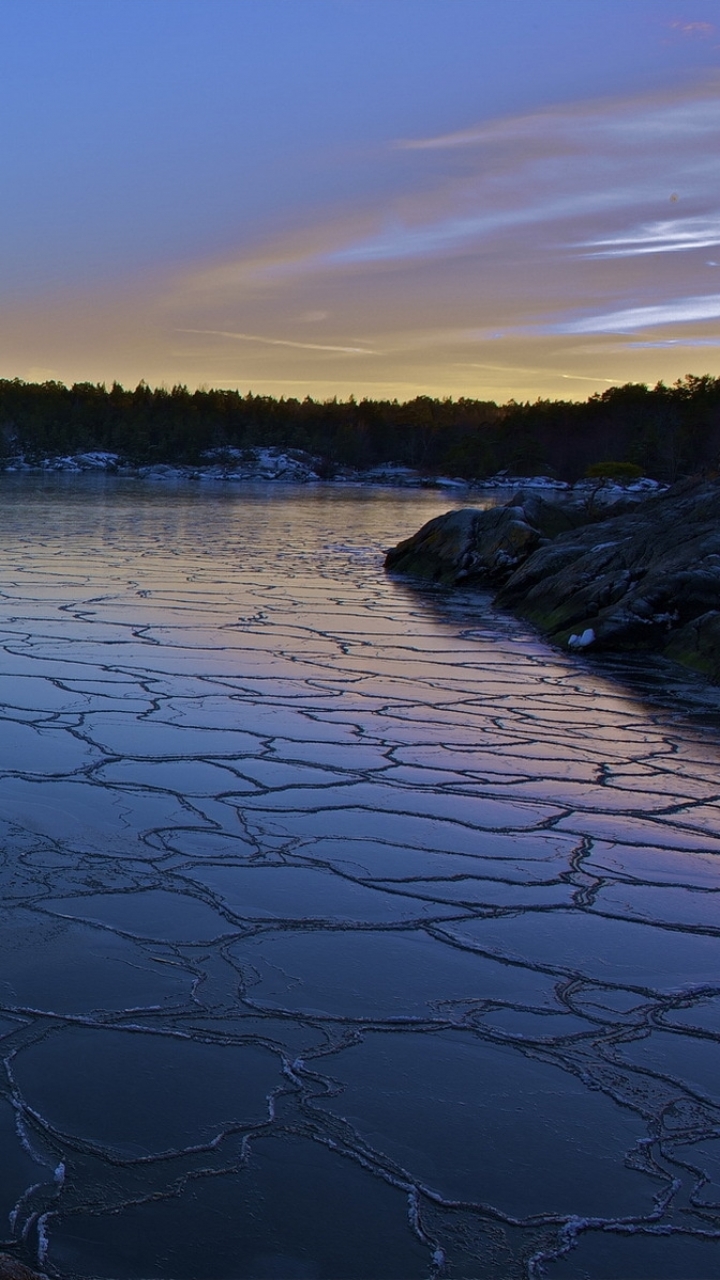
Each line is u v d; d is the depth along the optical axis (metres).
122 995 4.35
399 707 9.16
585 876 5.70
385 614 14.67
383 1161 3.48
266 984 4.48
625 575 13.23
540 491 79.81
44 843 5.81
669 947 4.94
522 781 7.25
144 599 15.03
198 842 5.92
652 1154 3.56
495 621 14.42
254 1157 3.47
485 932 5.02
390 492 69.75
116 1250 3.09
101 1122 3.61
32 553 21.45
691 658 11.37
